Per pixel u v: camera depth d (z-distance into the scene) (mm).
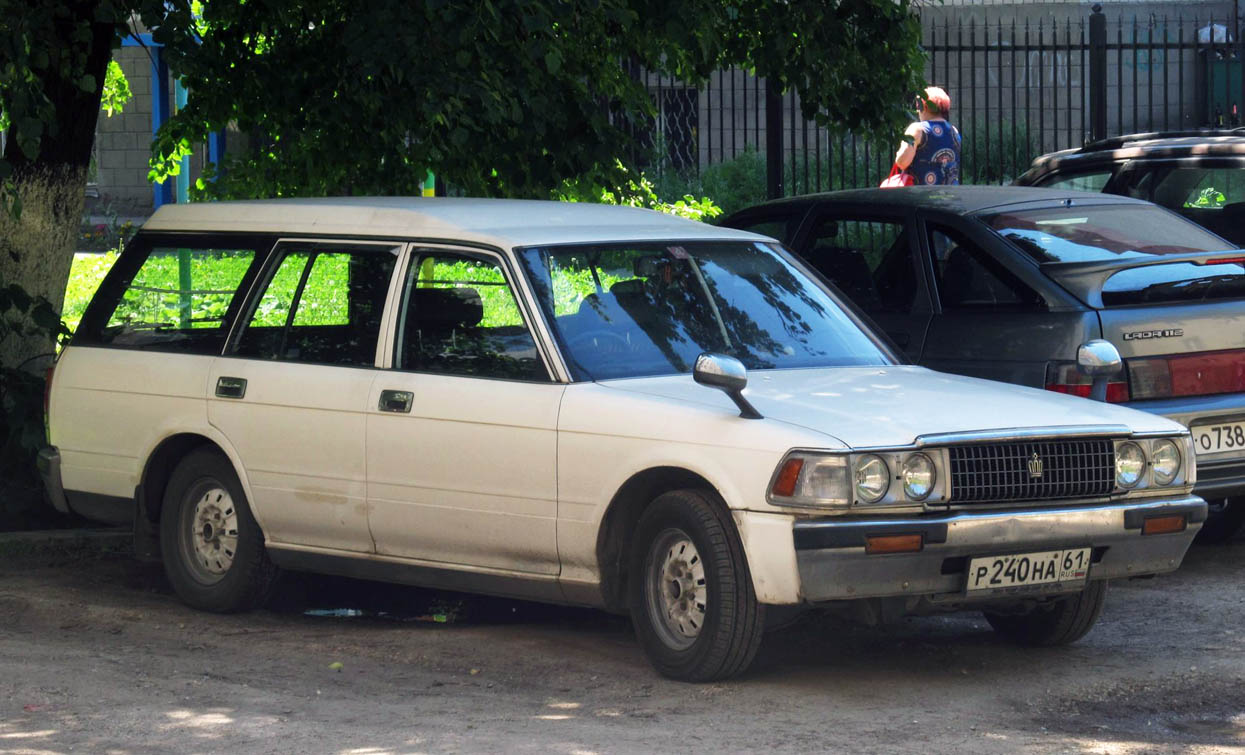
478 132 11508
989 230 10531
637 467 7547
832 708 7188
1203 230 11117
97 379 9828
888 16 12781
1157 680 7684
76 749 6586
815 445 7082
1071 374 9633
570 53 12531
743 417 7344
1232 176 13398
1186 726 6938
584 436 7754
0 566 10633
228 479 9250
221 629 8930
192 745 6652
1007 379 9883
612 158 12305
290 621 9172
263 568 9203
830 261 11398
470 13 10562
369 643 8547
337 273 9008
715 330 8461
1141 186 13688
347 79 13148
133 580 10281
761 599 7203
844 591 7082
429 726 6941
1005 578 7348
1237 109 25844
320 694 7523
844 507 7035
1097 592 8078
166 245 9914
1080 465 7535
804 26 12734
